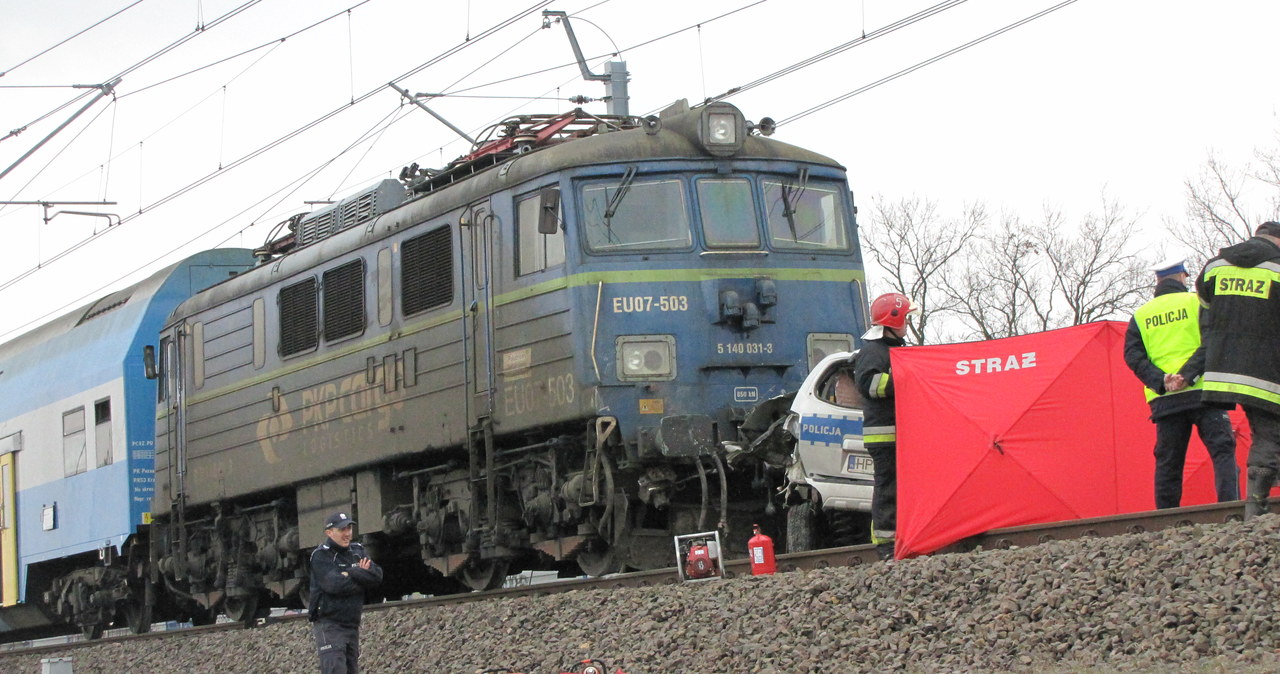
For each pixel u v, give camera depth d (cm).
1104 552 1000
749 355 1569
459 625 1486
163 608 2545
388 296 1816
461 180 1739
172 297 2478
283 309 2020
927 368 1236
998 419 1211
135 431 2402
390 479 1858
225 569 2205
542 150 1623
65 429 2583
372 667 1480
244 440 2098
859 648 995
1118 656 868
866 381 1254
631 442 1523
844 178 1678
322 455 1930
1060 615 943
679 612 1224
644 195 1583
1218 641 843
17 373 2806
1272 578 885
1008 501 1205
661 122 1653
